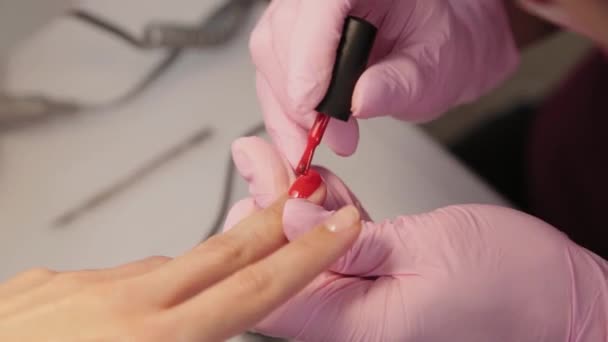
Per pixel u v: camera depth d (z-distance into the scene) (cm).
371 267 35
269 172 36
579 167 50
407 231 35
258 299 31
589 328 35
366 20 36
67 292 32
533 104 55
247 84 48
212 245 33
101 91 48
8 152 45
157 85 48
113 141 46
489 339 34
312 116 38
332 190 37
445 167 45
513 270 35
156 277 32
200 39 49
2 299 32
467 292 34
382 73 36
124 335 31
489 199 44
